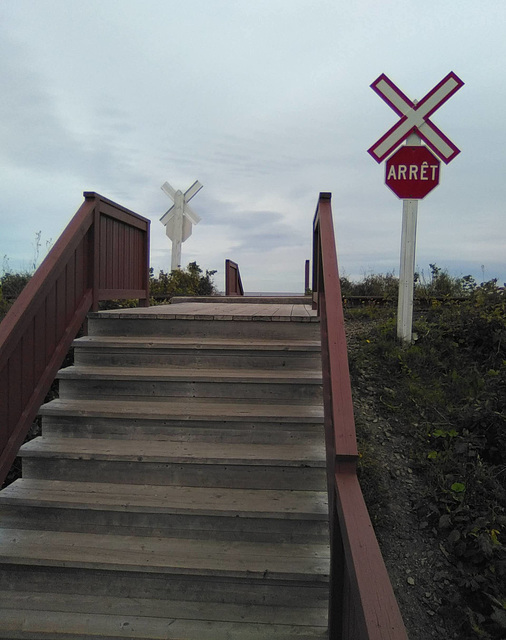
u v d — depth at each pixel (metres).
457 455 3.53
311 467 2.90
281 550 2.61
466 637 2.55
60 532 2.79
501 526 3.02
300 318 3.89
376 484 3.34
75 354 3.77
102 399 3.51
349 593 1.79
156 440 3.21
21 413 3.01
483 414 3.71
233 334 3.97
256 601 2.47
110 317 4.03
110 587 2.54
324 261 3.34
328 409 2.66
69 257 3.63
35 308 3.11
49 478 3.05
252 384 3.41
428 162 5.06
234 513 2.67
